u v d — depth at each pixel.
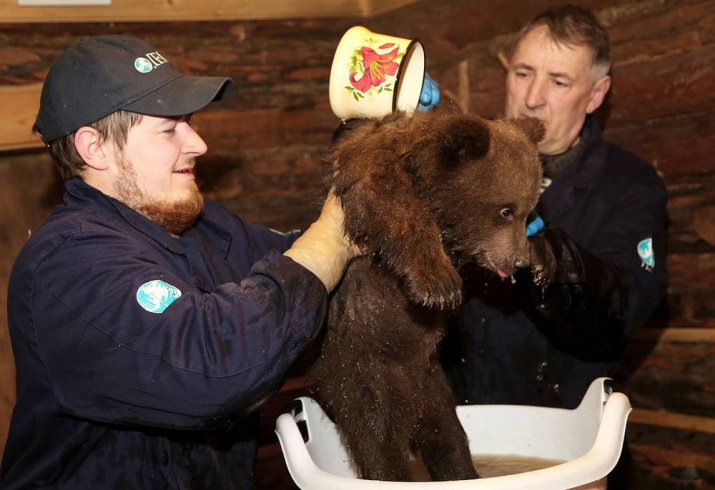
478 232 2.68
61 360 2.16
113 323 2.10
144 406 2.12
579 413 2.74
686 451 4.35
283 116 5.30
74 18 4.31
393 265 2.32
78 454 2.28
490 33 4.87
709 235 4.19
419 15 5.33
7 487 2.33
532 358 3.49
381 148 2.46
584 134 3.73
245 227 3.01
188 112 2.42
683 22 4.12
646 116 4.36
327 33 5.43
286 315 2.12
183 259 2.53
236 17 4.98
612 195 3.51
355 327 2.59
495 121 2.82
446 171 2.57
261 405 2.23
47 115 2.47
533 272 2.80
